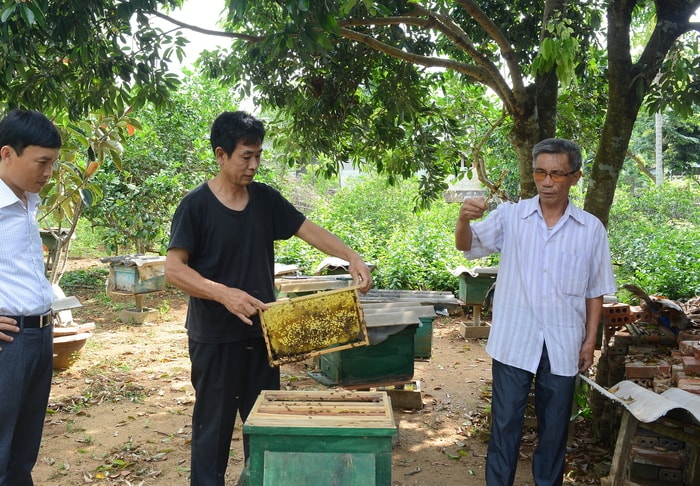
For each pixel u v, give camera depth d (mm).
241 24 6379
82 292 11555
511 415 3275
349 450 2383
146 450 4645
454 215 15086
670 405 2820
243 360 3262
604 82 6645
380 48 4859
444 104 8289
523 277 3250
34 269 3002
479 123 8453
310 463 2361
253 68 6242
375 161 7086
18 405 2951
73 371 6680
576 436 4742
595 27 5070
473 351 7773
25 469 3193
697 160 23109
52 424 5160
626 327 4891
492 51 6902
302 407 2615
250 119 3039
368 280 3234
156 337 8445
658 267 10883
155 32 4836
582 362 3352
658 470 3629
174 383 6398
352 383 4555
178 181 11398
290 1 3516
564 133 7238
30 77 4609
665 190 16562
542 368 3256
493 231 3422
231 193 3203
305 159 6684
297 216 3453
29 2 3330
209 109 12289
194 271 3021
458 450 4664
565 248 3199
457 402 5797
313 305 2969
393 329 4477
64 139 6562
